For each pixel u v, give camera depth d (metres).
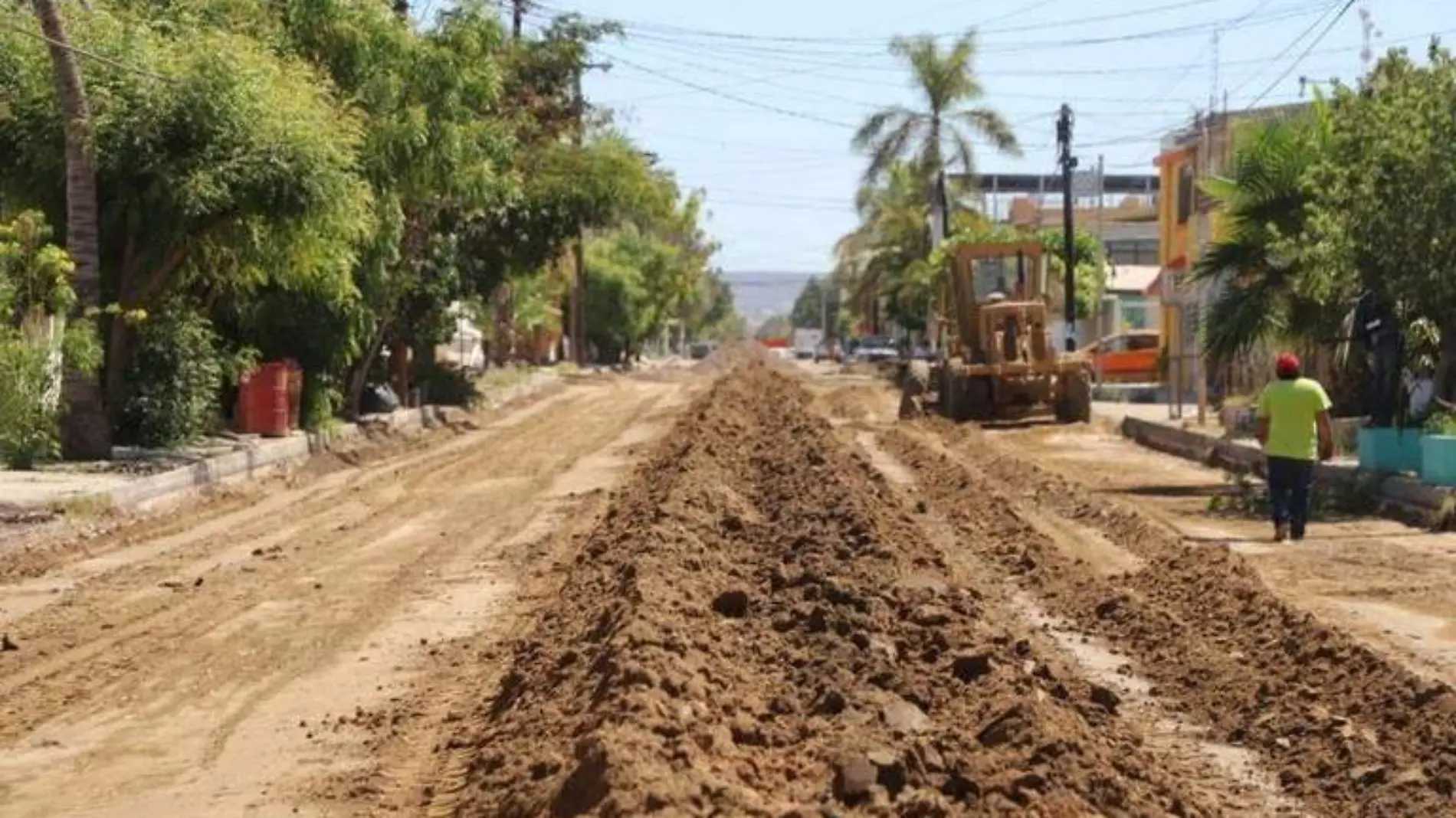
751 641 11.05
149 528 20.25
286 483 26.19
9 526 18.00
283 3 31.50
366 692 11.13
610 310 91.81
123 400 26.45
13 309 22.53
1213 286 32.59
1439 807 8.16
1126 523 18.92
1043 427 37.69
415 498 23.84
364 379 36.53
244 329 31.50
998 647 11.01
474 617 13.85
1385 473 21.42
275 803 8.50
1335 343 24.84
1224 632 12.53
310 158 25.28
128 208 24.95
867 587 12.91
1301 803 8.50
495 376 55.50
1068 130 47.72
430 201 35.28
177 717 10.56
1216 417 34.28
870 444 32.91
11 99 25.03
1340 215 21.33
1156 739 9.76
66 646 12.89
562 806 7.28
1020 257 39.12
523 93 45.19
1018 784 7.56
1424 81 21.08
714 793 7.13
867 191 85.88
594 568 15.02
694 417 37.31
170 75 24.77
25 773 9.32
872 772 7.45
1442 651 11.90
